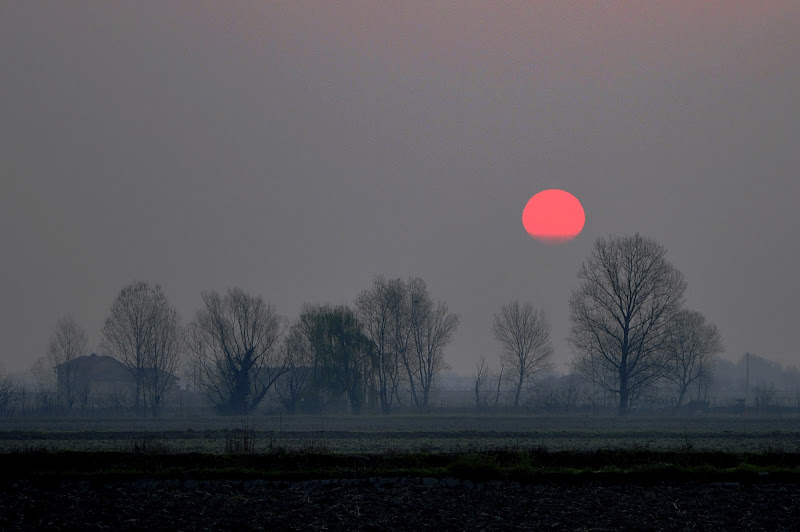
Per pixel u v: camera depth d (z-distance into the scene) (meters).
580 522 122.88
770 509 132.25
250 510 129.50
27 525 118.31
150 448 173.25
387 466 164.75
